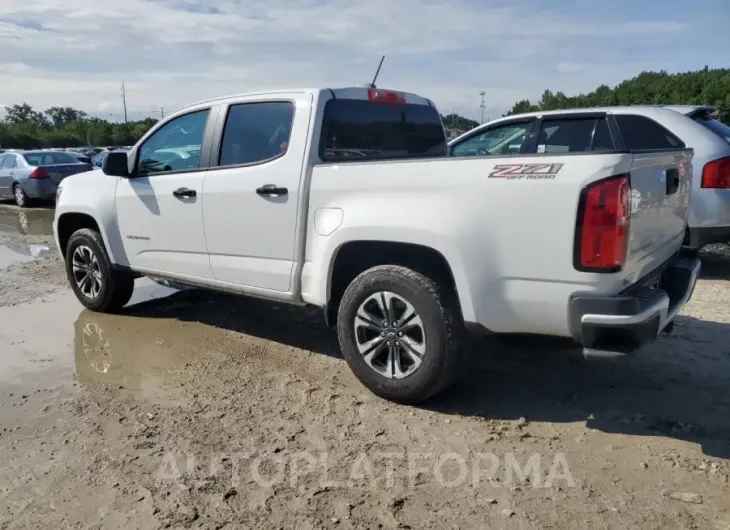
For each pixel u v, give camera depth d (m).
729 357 4.59
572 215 3.13
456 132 8.76
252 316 5.89
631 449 3.34
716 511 2.79
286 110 4.34
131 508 2.88
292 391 4.16
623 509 2.82
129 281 5.91
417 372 3.74
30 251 9.62
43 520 2.81
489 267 3.39
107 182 5.63
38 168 15.33
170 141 5.14
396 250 3.88
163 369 4.59
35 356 4.89
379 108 4.72
